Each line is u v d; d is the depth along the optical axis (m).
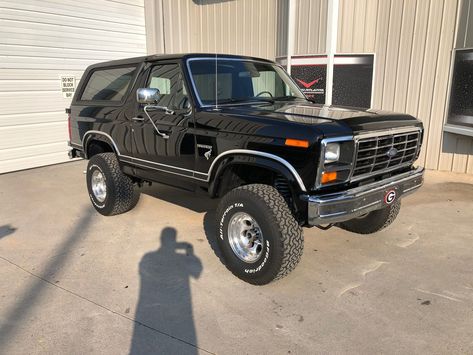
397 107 7.95
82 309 3.33
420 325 3.11
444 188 6.66
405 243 4.58
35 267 4.05
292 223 3.39
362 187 3.48
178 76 4.30
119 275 3.89
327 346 2.88
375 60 7.94
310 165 3.18
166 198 6.18
